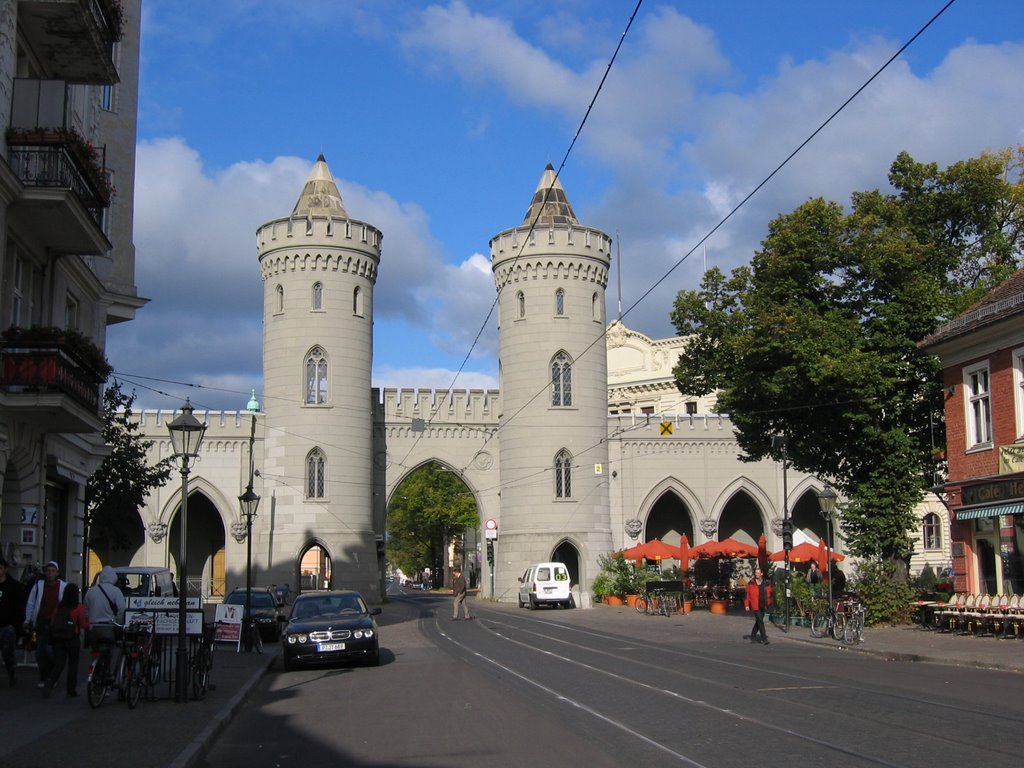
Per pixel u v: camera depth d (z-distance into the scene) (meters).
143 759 10.82
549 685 17.20
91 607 15.60
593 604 51.47
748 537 62.72
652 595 41.88
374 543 55.47
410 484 78.81
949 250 34.81
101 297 26.20
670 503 62.53
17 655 20.81
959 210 34.97
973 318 28.78
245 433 55.66
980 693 15.55
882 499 32.03
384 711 15.10
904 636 27.09
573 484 55.28
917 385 33.00
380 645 28.08
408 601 59.94
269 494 54.59
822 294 33.34
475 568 91.88
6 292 19.78
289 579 53.59
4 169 17.78
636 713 13.64
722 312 34.09
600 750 11.05
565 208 58.19
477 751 11.32
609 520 56.62
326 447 54.53
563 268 56.06
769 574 39.84
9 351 19.08
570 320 55.91
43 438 21.81
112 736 12.39
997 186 34.44
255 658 23.97
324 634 21.62
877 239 32.12
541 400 55.34
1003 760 10.01
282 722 14.61
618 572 50.59
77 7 19.58
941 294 32.19
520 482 55.34
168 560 55.19
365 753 11.65
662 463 58.97
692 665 20.44
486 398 58.97
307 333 55.03
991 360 28.03
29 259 21.05
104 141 27.88
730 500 62.03
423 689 17.58
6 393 18.91
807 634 28.80
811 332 31.34
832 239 32.47
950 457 29.95
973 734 11.62
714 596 45.56
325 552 57.78
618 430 58.81
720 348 34.09
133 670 15.15
